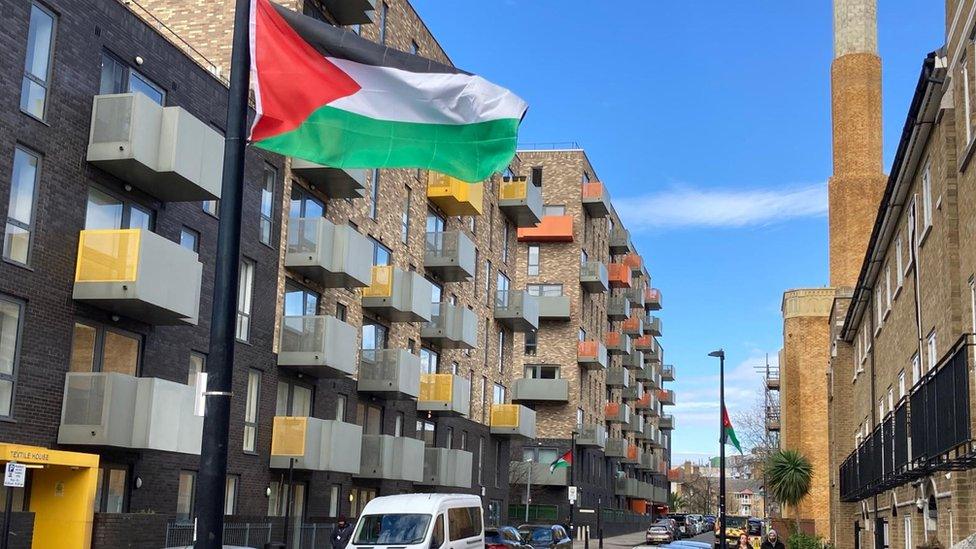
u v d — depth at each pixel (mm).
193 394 19469
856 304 30438
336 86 10180
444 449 34781
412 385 31172
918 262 18953
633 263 84375
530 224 49500
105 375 17469
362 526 17016
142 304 18078
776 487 53000
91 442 17203
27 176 16906
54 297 17312
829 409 44625
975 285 14219
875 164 51500
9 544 14633
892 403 24000
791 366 58531
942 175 15961
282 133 9898
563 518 58094
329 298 28312
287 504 24266
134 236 17750
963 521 14500
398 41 32875
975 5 13555
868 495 26688
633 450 78500
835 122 52906
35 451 15000
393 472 30062
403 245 33469
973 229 14055
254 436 24047
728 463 129375
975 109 13977
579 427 60781
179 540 18938
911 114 16781
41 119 17078
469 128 10508
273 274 25016
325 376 27234
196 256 19562
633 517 82375
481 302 43125
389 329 32688
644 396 91562
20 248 16688
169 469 20344
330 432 25703
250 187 23844
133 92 18484
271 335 24891
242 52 8188
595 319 68250
